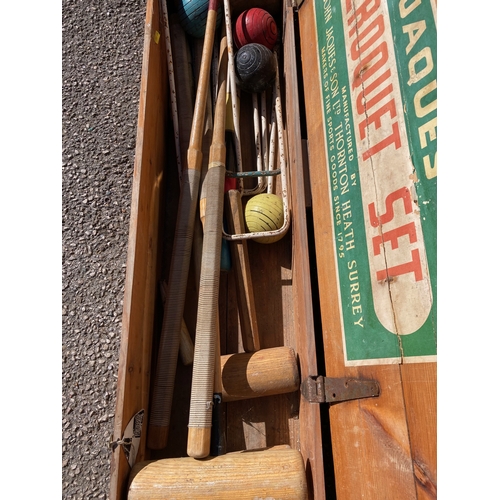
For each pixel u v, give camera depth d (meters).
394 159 1.36
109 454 1.89
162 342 1.83
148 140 1.92
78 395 1.98
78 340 2.07
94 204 2.33
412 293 1.22
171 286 1.91
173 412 1.96
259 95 2.54
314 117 1.97
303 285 1.79
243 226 2.11
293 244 2.11
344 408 1.51
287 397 2.00
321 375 1.69
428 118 1.23
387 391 1.29
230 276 2.24
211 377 1.62
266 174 2.18
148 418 1.78
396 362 1.26
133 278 1.59
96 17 2.77
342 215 1.64
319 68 1.96
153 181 2.04
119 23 2.78
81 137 2.47
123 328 1.51
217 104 2.19
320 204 1.83
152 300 1.93
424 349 1.15
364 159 1.53
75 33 2.71
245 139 2.53
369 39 1.57
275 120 2.39
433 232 1.16
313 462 1.56
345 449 1.48
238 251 2.07
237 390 1.82
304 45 2.20
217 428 1.66
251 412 1.98
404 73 1.35
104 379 2.01
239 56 2.32
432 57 1.24
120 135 2.50
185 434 1.93
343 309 1.57
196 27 2.51
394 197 1.34
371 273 1.43
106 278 2.20
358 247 1.51
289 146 2.28
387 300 1.33
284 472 1.43
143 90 1.91
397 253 1.30
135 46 2.73
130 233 1.65
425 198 1.21
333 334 1.63
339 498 1.51
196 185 2.05
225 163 2.15
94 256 2.23
